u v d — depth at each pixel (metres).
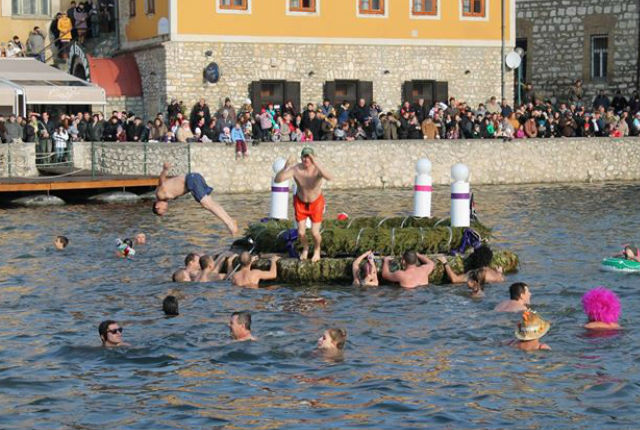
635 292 22.47
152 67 48.91
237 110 48.78
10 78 44.94
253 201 39.50
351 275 23.94
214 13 48.09
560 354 17.62
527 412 14.85
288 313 20.80
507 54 52.88
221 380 16.41
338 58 50.34
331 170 43.72
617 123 49.31
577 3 57.12
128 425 14.55
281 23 49.25
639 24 55.62
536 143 46.62
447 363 17.19
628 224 33.00
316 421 14.59
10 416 14.92
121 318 20.48
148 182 40.69
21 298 22.38
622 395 15.52
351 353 17.83
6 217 35.19
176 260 26.80
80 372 16.92
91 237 30.55
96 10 52.75
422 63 51.78
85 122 44.44
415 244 24.73
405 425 14.41
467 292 22.66
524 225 32.81
